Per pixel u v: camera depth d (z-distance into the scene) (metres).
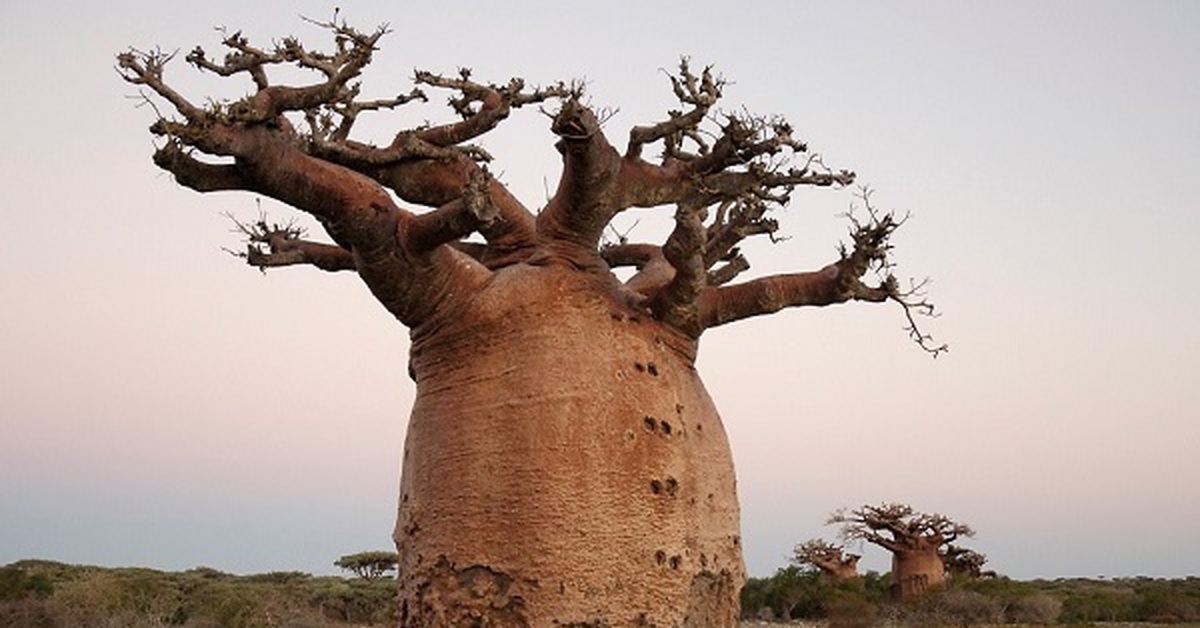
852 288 9.52
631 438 8.63
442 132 9.38
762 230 9.84
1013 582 51.44
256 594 37.56
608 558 8.31
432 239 8.25
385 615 39.28
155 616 31.69
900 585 51.75
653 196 9.23
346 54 8.07
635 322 9.16
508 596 8.24
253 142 7.61
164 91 7.24
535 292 8.91
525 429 8.45
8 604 30.77
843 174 9.46
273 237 10.23
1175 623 47.72
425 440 8.83
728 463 9.61
